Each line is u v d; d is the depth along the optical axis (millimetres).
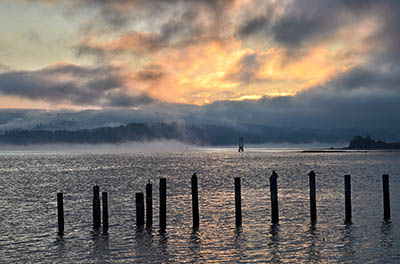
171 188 55938
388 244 24750
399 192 49375
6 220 33812
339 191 50219
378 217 32719
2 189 58938
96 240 26531
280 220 31859
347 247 24234
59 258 23062
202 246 24875
